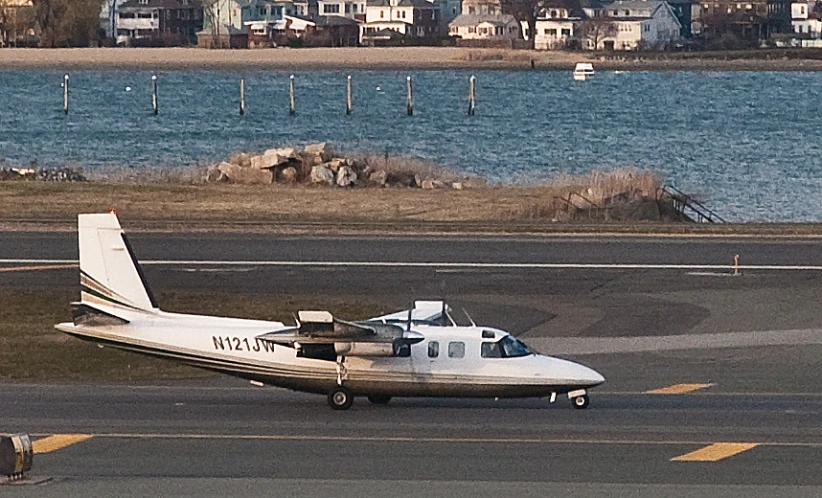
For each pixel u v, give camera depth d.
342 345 129.38
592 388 138.00
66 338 170.12
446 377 130.62
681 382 148.12
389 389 131.12
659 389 144.25
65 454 110.94
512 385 130.50
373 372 130.75
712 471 106.62
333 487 100.56
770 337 172.12
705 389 144.12
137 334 132.62
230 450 113.12
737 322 180.12
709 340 170.62
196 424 124.06
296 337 129.25
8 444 101.88
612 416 129.25
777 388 144.75
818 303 190.88
